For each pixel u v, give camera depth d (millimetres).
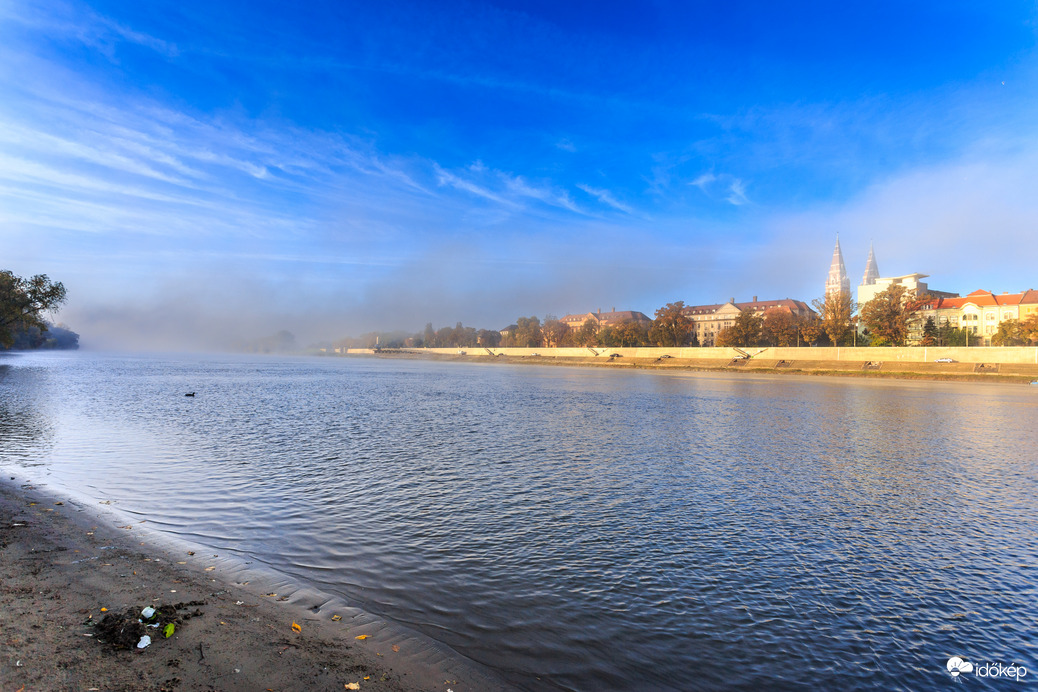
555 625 9773
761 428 35500
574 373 118375
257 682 7141
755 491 19500
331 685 7258
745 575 12305
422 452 25297
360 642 8688
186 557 11820
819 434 33156
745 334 142750
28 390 52625
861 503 18172
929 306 160750
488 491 18688
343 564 12055
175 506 15742
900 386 79062
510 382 84125
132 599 9367
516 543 13852
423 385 75000
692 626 9953
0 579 9781
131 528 13555
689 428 35094
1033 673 8711
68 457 22203
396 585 11109
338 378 90375
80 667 7117
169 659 7535
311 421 35406
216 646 7996
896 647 9453
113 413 36750
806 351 124375
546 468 22531
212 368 123312
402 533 14250
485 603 10500
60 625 8234
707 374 116312
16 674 6805
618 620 10078
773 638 9641
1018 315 146625
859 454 26750
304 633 8766
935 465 24297
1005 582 12148
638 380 93375
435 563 12367
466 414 40938
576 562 12750
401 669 7969
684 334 160125
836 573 12516
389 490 18391
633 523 15711
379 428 32812
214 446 25547
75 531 12961
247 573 11195
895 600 11219
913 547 14227
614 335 175250
